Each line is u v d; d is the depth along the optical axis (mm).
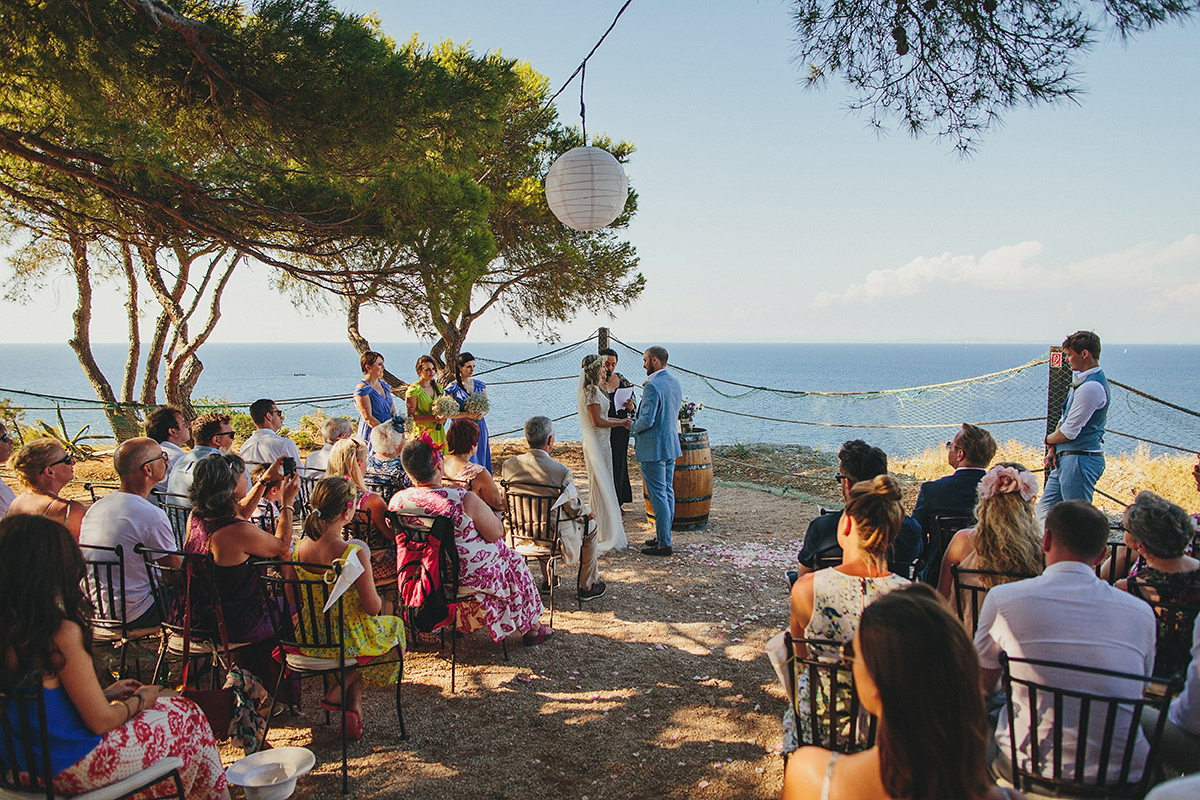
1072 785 2232
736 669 4352
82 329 12430
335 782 3191
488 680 4223
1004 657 2299
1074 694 2195
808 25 3941
